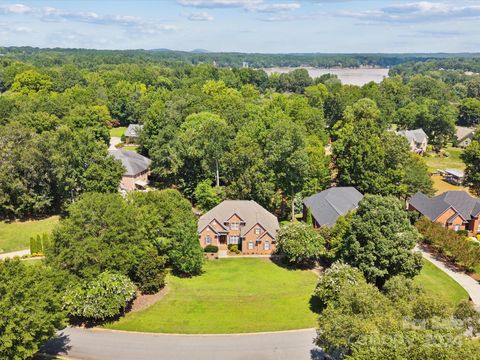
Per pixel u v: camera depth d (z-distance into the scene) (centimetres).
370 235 5447
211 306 5331
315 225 7469
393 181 8681
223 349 4541
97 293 4806
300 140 8062
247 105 13050
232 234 7256
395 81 19825
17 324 3616
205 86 17762
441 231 7050
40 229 7594
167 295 5572
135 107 16050
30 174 7744
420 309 3647
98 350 4491
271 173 8119
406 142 8938
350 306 3994
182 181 9144
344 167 8894
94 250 5038
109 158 7988
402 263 5344
